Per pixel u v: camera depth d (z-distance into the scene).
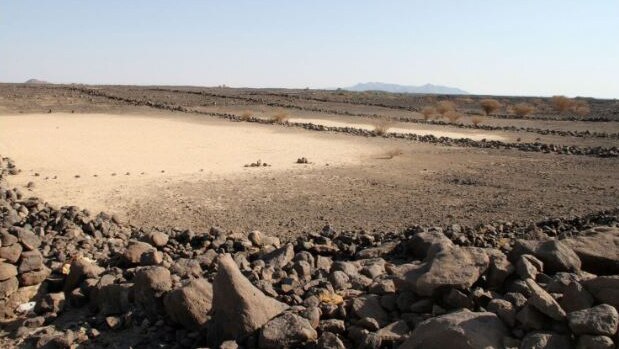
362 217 13.55
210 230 11.03
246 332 5.62
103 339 6.28
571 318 4.71
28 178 17.48
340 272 7.32
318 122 42.91
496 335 4.81
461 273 5.91
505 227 11.85
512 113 58.62
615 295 5.15
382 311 5.96
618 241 7.14
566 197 15.97
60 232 10.65
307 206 14.77
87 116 42.22
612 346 4.44
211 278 7.62
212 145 27.23
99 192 15.87
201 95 67.50
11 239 7.70
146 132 32.28
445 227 12.23
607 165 22.88
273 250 9.16
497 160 24.30
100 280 7.27
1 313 7.07
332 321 5.76
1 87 67.38
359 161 23.22
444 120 48.53
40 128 32.50
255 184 17.69
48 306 7.12
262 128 35.97
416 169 21.41
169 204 14.66
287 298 6.55
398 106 61.06
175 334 6.26
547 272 6.60
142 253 8.58
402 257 9.47
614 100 82.94
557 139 34.41
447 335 4.75
